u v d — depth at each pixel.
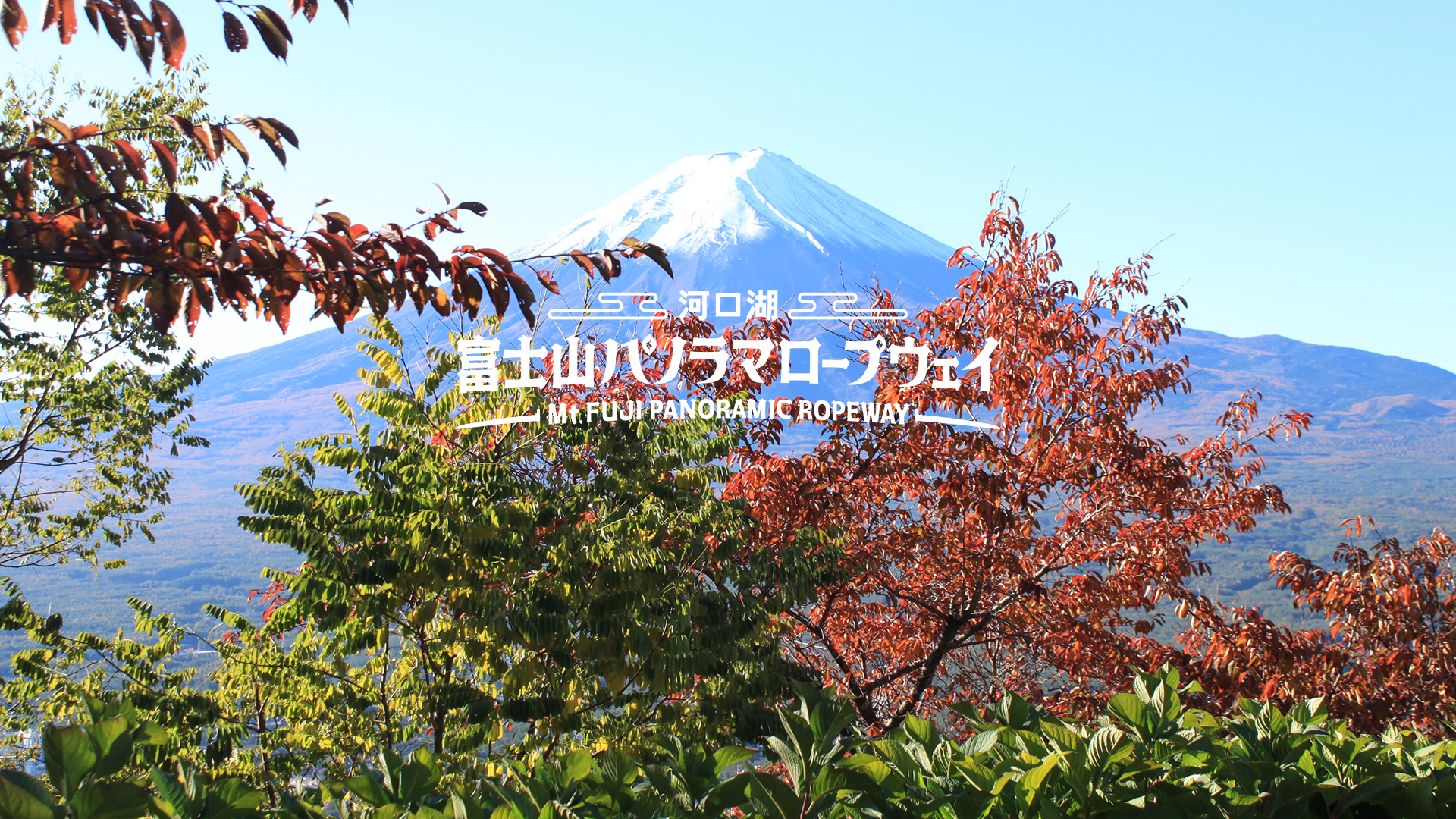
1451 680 6.96
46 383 12.57
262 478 4.95
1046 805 1.83
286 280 2.26
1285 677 7.30
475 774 2.08
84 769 1.49
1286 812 2.09
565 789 2.01
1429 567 7.70
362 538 4.98
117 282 2.29
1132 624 8.80
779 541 7.53
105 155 2.07
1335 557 8.02
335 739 5.48
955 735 8.43
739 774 1.99
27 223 2.08
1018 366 7.92
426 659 5.61
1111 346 8.38
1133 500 8.21
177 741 4.84
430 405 5.55
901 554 8.34
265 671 5.52
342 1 2.41
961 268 8.74
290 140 2.31
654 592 5.07
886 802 1.92
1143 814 1.95
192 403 14.03
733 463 8.02
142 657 6.30
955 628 8.21
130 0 2.12
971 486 7.70
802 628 8.91
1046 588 8.19
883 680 8.38
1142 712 2.32
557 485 5.88
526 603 4.93
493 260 2.56
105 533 13.92
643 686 5.17
